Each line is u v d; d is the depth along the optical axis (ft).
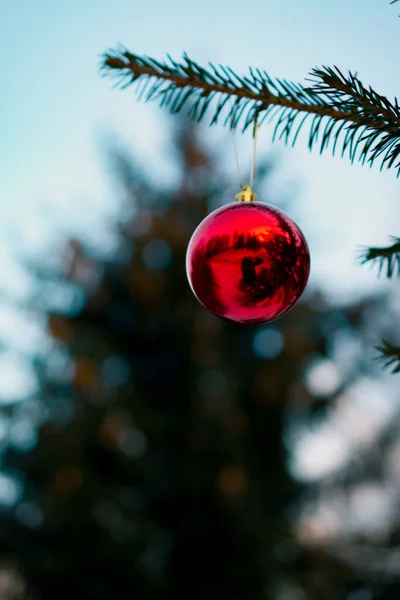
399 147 3.35
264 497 18.63
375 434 25.77
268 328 20.08
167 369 19.45
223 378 18.80
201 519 17.51
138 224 21.50
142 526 17.47
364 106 3.30
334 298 21.15
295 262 3.61
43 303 20.47
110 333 19.79
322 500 20.85
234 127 3.52
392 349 3.28
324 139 3.43
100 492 17.84
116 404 18.74
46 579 17.63
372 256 3.24
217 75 3.33
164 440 18.60
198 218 21.95
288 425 19.66
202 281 3.69
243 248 3.53
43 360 20.29
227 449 17.94
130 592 17.37
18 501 18.94
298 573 18.74
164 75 3.30
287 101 3.37
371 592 19.20
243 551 17.44
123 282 20.21
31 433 19.71
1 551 18.06
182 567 17.57
